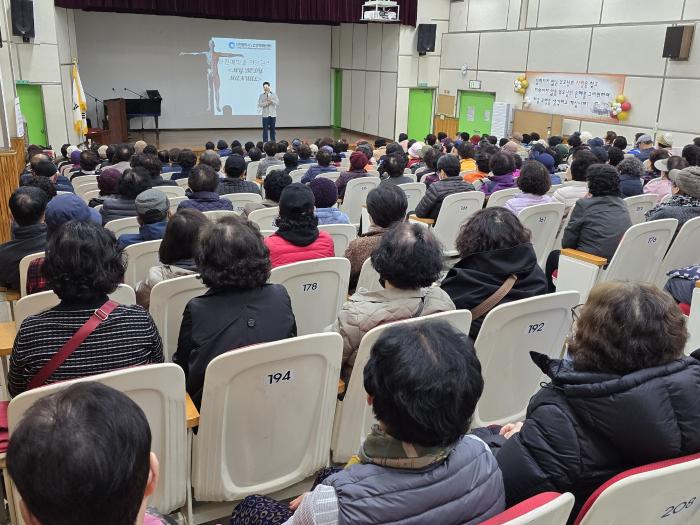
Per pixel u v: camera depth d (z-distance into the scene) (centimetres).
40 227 285
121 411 77
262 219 387
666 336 122
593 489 124
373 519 98
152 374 145
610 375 123
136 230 384
